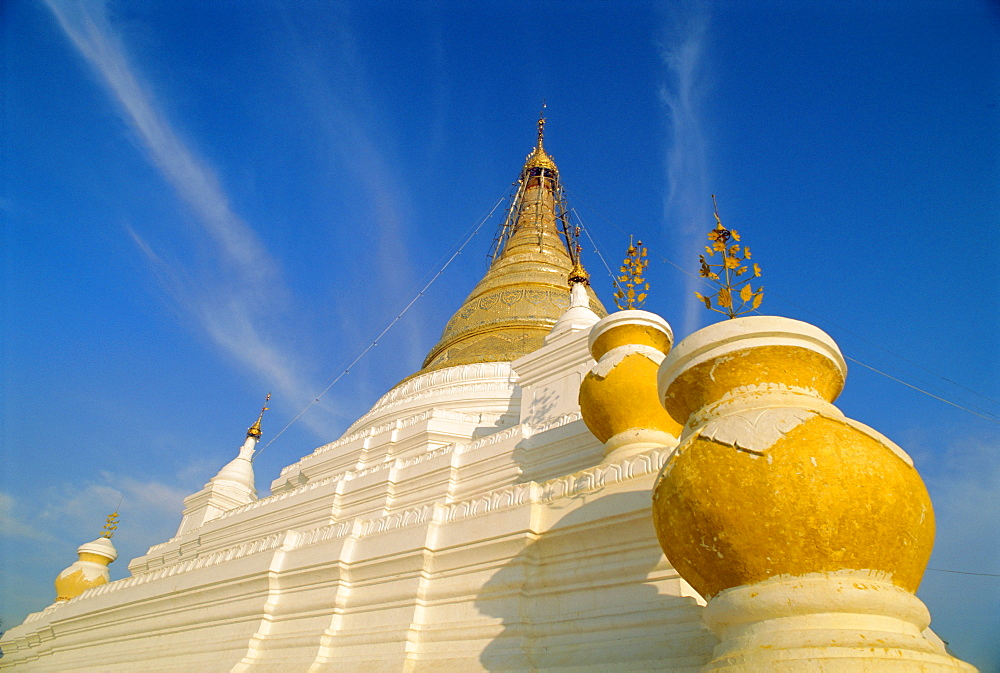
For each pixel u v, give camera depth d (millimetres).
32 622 23406
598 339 13055
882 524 5309
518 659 9234
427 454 19922
